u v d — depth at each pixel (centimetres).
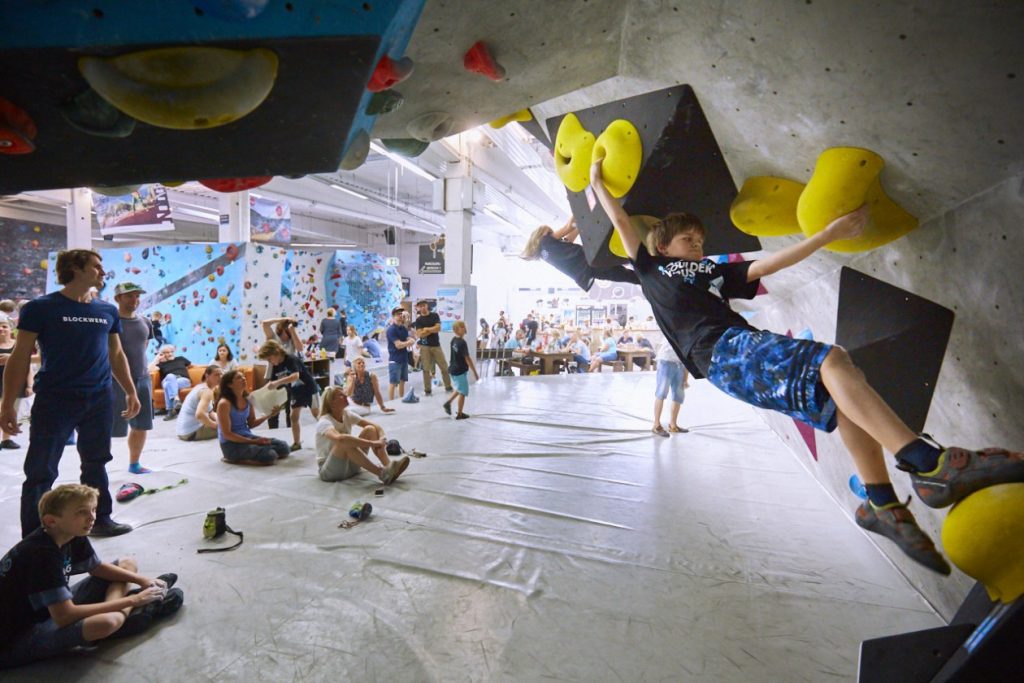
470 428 589
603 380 1041
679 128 190
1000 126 132
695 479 416
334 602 234
